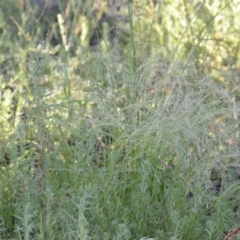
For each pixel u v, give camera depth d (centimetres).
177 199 472
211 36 714
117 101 577
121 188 499
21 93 596
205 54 678
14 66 709
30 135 555
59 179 512
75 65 647
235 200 500
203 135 533
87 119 533
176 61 600
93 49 716
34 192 479
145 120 542
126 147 534
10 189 496
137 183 502
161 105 541
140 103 553
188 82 593
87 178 487
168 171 510
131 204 478
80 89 611
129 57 664
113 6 816
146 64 588
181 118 516
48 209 447
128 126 539
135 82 588
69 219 459
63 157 522
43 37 840
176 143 505
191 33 720
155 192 488
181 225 452
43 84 621
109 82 593
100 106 555
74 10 726
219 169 518
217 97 601
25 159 506
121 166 508
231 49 707
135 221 472
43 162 525
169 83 582
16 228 463
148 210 476
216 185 550
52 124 533
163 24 758
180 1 734
